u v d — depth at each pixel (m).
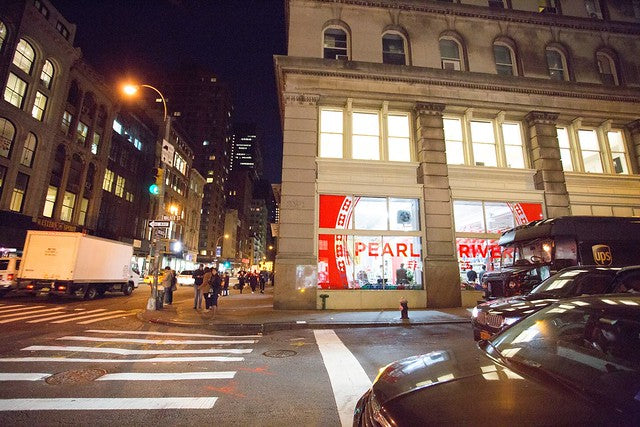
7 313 12.87
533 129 18.23
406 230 16.38
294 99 16.84
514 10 19.64
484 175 17.42
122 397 4.73
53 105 31.41
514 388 2.36
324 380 5.47
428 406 2.23
